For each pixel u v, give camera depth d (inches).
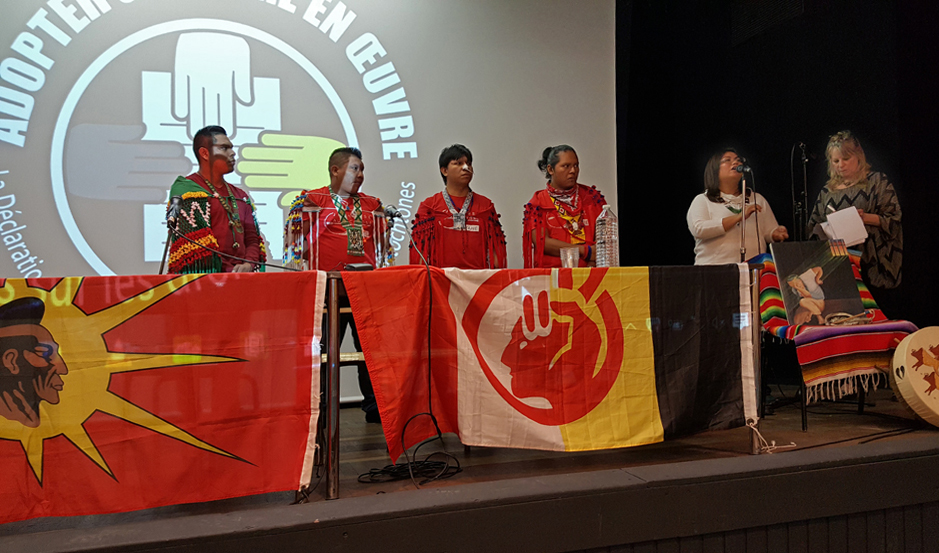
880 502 88.0
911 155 163.9
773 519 82.5
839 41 168.1
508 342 85.4
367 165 153.4
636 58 179.2
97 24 136.3
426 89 157.3
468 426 83.5
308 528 65.7
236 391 72.9
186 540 62.8
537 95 165.0
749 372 94.0
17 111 131.6
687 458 92.3
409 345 79.7
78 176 135.0
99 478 68.7
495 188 161.3
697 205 160.4
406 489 78.2
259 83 146.0
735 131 184.2
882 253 163.5
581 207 158.6
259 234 124.6
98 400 69.1
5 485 66.6
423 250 144.8
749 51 181.3
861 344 112.4
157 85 139.6
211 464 71.7
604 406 87.5
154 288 71.2
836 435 104.6
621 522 76.1
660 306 90.8
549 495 73.5
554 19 166.4
